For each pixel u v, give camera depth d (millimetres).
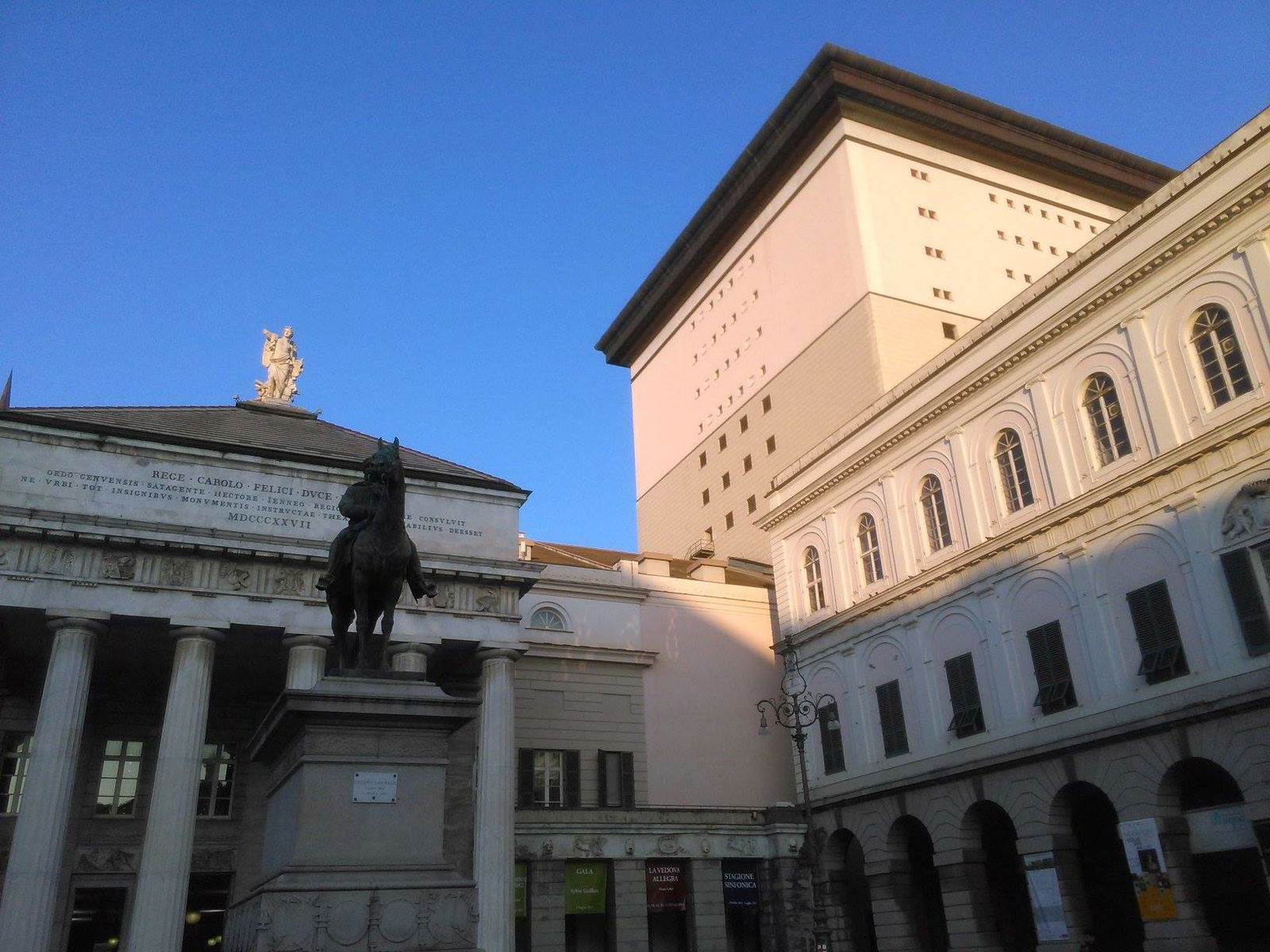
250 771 41656
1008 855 40375
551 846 41344
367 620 13672
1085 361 37188
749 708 53844
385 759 12008
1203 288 33375
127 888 38406
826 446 50344
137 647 36531
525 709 48156
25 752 38500
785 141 71875
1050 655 36500
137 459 36219
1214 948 29750
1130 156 75438
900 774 42250
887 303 63938
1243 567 30594
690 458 82812
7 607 31969
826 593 48969
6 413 34906
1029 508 38531
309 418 46031
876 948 43594
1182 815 31828
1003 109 70750
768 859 45344
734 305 79562
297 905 10914
